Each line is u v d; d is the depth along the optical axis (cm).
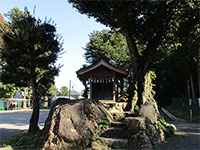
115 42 6097
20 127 3203
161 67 5344
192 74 5041
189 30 2512
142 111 1980
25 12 2528
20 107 8344
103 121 1848
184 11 2330
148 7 2230
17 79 2498
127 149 1711
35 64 2486
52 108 1891
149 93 2925
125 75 3294
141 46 2741
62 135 1709
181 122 3528
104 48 6034
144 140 1736
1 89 7419
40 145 1828
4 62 2498
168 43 2639
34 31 2470
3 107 7512
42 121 3875
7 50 2472
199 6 2262
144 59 2520
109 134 1812
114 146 1725
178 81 5531
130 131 1788
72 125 1731
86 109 1809
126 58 5881
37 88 2520
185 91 5512
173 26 2473
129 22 2366
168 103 5691
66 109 1761
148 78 2897
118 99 3341
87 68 3350
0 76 2538
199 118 3953
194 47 3131
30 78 2491
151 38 2498
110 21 2369
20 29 2472
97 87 3366
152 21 2383
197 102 4656
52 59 2522
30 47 2477
